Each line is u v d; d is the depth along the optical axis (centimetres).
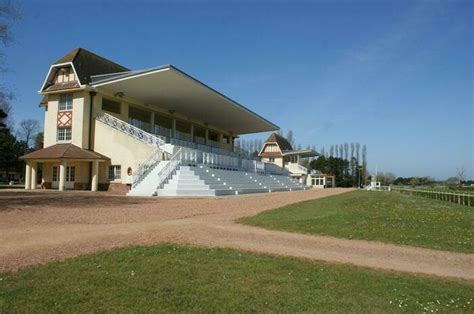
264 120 5741
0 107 3278
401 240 1098
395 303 591
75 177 3416
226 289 630
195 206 1975
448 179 8969
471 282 711
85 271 703
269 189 4319
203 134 6344
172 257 818
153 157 3122
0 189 3556
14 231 1117
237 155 6044
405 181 10381
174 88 3703
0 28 2461
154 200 2291
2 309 530
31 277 663
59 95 3622
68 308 539
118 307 547
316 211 1798
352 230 1244
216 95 3981
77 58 3662
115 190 3250
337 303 586
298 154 8062
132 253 843
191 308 552
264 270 742
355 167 10850
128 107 4025
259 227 1302
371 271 764
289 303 580
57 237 1025
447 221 1502
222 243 998
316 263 812
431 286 678
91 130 3506
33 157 3369
